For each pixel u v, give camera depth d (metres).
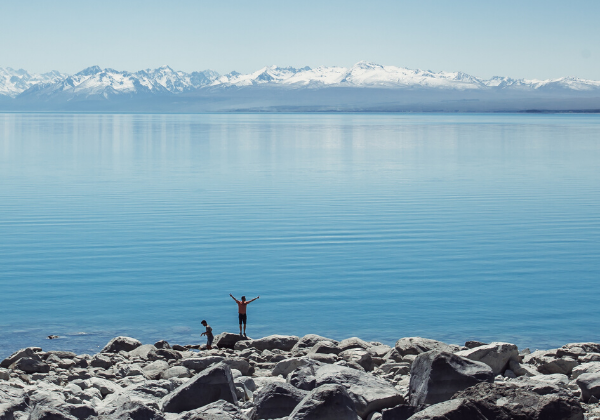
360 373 14.45
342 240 38.50
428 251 36.03
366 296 28.36
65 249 36.12
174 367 17.66
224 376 14.14
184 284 30.06
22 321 25.33
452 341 23.53
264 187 61.19
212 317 26.05
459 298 28.11
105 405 13.85
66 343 23.17
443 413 10.95
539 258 34.66
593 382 14.88
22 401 13.50
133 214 46.59
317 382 14.10
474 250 36.25
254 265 33.09
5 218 44.88
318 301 27.77
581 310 26.72
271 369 18.78
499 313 26.34
